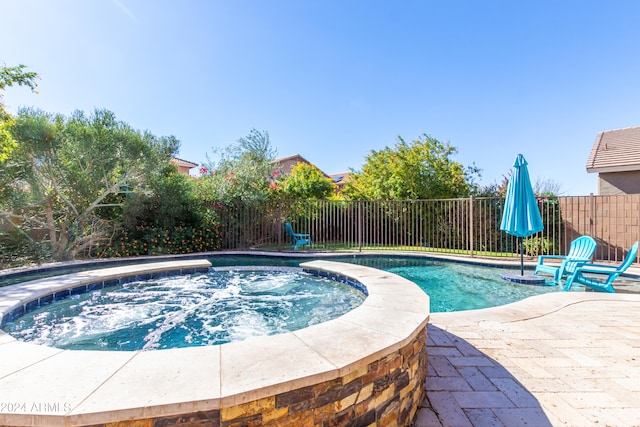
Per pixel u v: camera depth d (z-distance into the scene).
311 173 16.69
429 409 2.37
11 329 3.70
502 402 2.42
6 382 1.74
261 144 13.32
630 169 10.60
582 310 4.70
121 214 9.60
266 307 5.00
